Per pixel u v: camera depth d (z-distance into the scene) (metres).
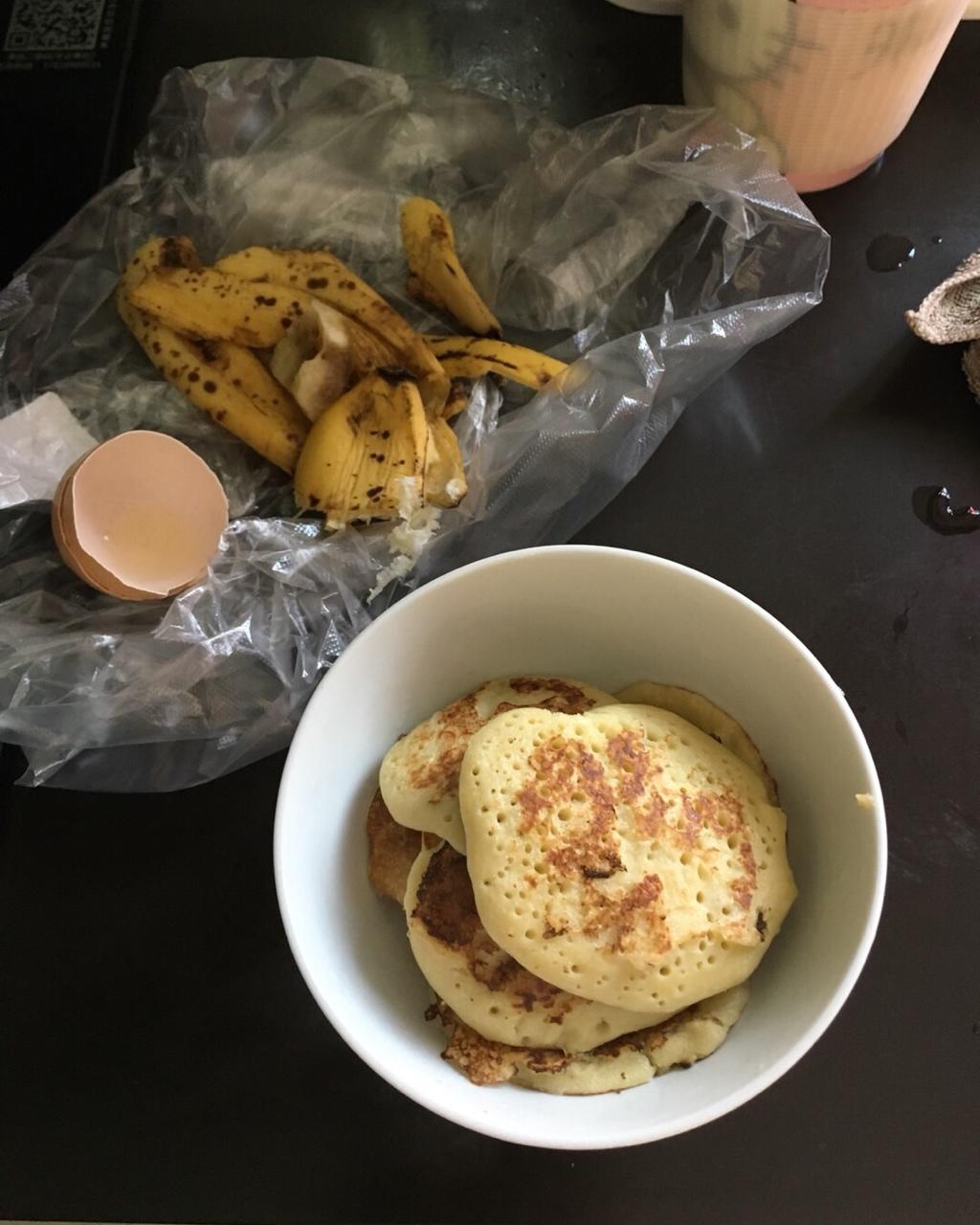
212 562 0.31
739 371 0.33
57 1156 0.26
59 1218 0.25
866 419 0.32
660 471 0.32
